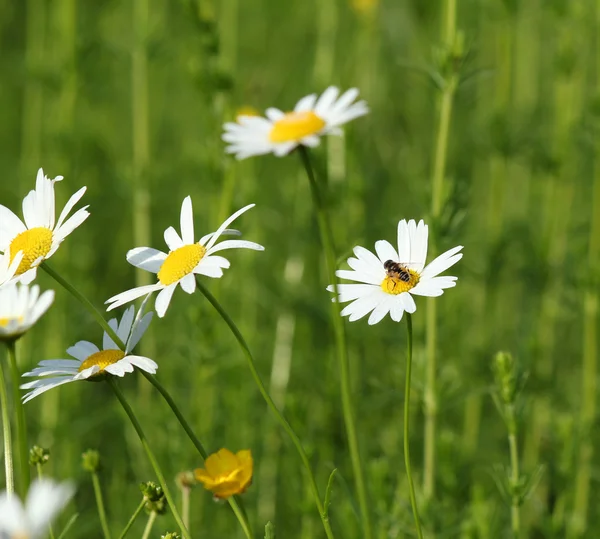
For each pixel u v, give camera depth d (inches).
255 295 344.5
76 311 342.6
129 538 267.3
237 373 318.7
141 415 316.5
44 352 362.9
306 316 333.4
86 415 337.4
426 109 433.7
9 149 507.5
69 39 356.5
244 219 341.1
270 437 312.0
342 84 397.4
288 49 487.5
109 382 150.1
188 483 186.7
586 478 288.4
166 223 429.1
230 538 281.0
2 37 530.3
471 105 412.2
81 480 313.9
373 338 353.1
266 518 300.8
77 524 282.0
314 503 253.8
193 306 287.9
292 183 377.4
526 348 308.0
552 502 306.8
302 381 351.3
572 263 313.1
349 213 332.5
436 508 245.0
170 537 149.8
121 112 484.1
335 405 311.3
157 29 393.7
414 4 424.5
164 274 155.1
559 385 350.6
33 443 323.3
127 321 161.6
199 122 430.3
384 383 350.3
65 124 362.0
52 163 389.1
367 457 311.7
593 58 404.5
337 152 343.3
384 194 394.3
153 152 456.1
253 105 368.5
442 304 342.6
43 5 386.0
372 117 427.8
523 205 382.0
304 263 382.3
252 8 490.0
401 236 167.6
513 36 374.0
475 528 239.1
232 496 151.5
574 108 357.1
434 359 250.1
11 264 152.8
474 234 373.7
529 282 333.7
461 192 249.6
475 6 397.1
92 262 376.8
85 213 157.6
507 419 198.2
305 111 248.1
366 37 408.2
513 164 394.0
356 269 166.6
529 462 315.6
